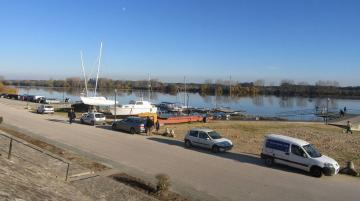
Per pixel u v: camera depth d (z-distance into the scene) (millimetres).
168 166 21766
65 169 18672
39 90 183000
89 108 59375
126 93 166500
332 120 55375
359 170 22609
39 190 11102
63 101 82375
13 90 115188
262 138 34781
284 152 21984
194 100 128875
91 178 17594
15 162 15344
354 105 115812
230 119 56656
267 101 131750
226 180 19172
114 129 37531
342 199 16859
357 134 39469
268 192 17422
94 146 27297
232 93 186500
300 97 170125
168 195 16188
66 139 29969
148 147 27844
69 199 12016
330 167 20328
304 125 47219
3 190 9117
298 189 18109
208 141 27156
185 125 44125
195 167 21797
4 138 24219
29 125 38250
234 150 28000
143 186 17266
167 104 78250
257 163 23562
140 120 35406
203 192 16984
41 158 20328
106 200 14648
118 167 20891
